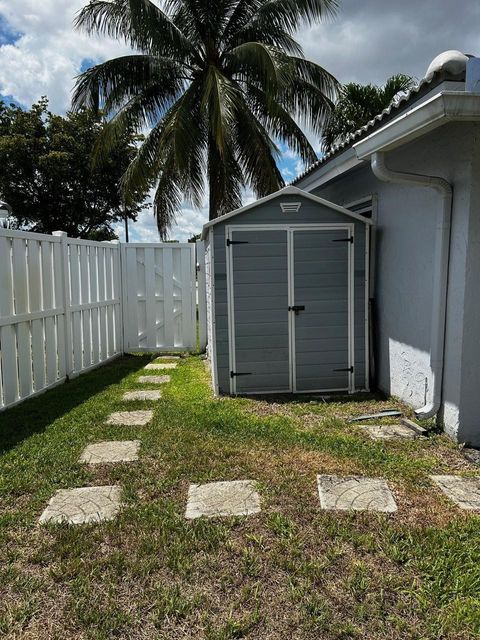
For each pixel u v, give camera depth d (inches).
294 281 207.6
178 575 84.6
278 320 208.7
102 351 285.1
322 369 211.9
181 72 438.3
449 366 152.6
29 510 106.4
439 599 78.2
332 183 272.1
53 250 221.6
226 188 427.2
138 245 314.8
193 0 419.8
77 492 115.0
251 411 182.9
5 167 728.3
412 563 86.8
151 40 402.0
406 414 175.2
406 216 183.0
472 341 144.9
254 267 206.1
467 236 141.9
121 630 72.6
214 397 204.8
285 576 84.0
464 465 132.0
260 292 207.2
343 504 107.7
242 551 90.7
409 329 182.2
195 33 434.6
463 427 147.3
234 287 206.2
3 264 178.9
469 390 146.5
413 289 178.5
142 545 92.3
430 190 164.7
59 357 230.2
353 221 207.8
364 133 186.7
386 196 200.5
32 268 201.6
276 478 120.9
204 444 144.3
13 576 84.3
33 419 171.5
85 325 259.9
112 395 207.0
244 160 428.8
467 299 143.8
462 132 142.3
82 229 862.5
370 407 187.6
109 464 130.9
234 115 391.9
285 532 96.7
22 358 193.5
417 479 121.2
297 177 299.9
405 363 186.4
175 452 137.9
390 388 201.0
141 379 241.9
